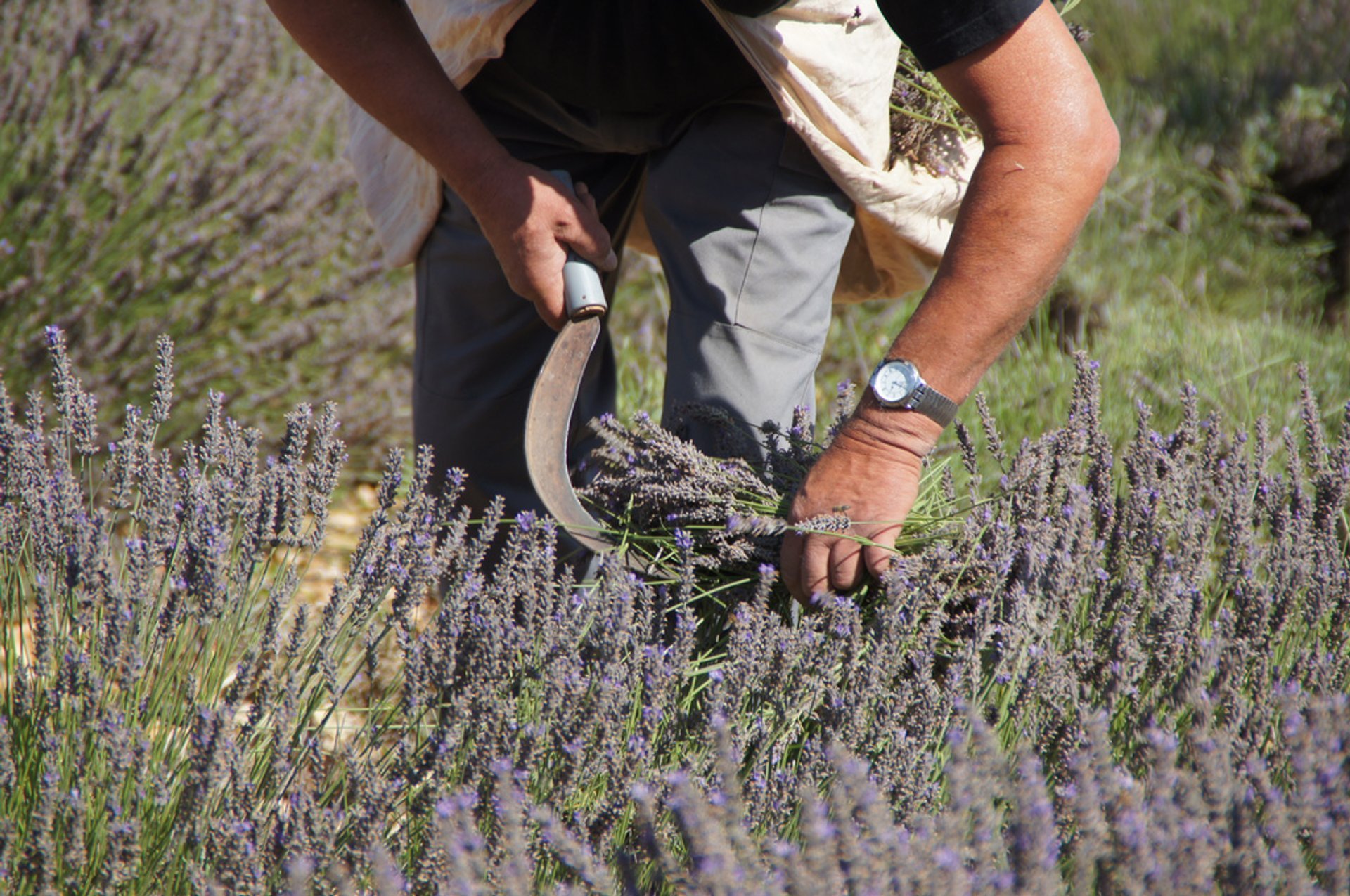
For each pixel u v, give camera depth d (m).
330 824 3.83
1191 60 18.17
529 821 3.90
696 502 5.43
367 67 5.65
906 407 4.86
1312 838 3.65
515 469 6.86
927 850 3.26
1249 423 8.66
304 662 4.72
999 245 4.65
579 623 4.61
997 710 4.53
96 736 4.08
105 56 10.61
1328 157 14.44
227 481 4.89
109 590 4.34
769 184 5.92
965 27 4.52
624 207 6.81
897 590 4.71
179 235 10.16
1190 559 5.24
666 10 5.69
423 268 6.84
